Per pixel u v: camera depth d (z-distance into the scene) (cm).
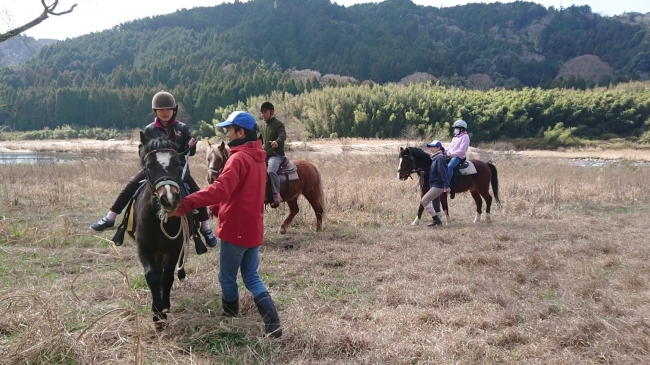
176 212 396
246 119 434
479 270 655
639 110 5669
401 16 16700
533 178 1742
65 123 6856
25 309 445
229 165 413
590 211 1202
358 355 404
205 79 8356
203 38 14425
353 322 476
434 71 11175
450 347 414
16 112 6838
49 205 1073
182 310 502
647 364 388
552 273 638
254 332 439
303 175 912
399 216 1089
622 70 11838
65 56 12450
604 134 5634
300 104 5144
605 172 1906
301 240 847
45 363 358
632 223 1024
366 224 1005
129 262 671
